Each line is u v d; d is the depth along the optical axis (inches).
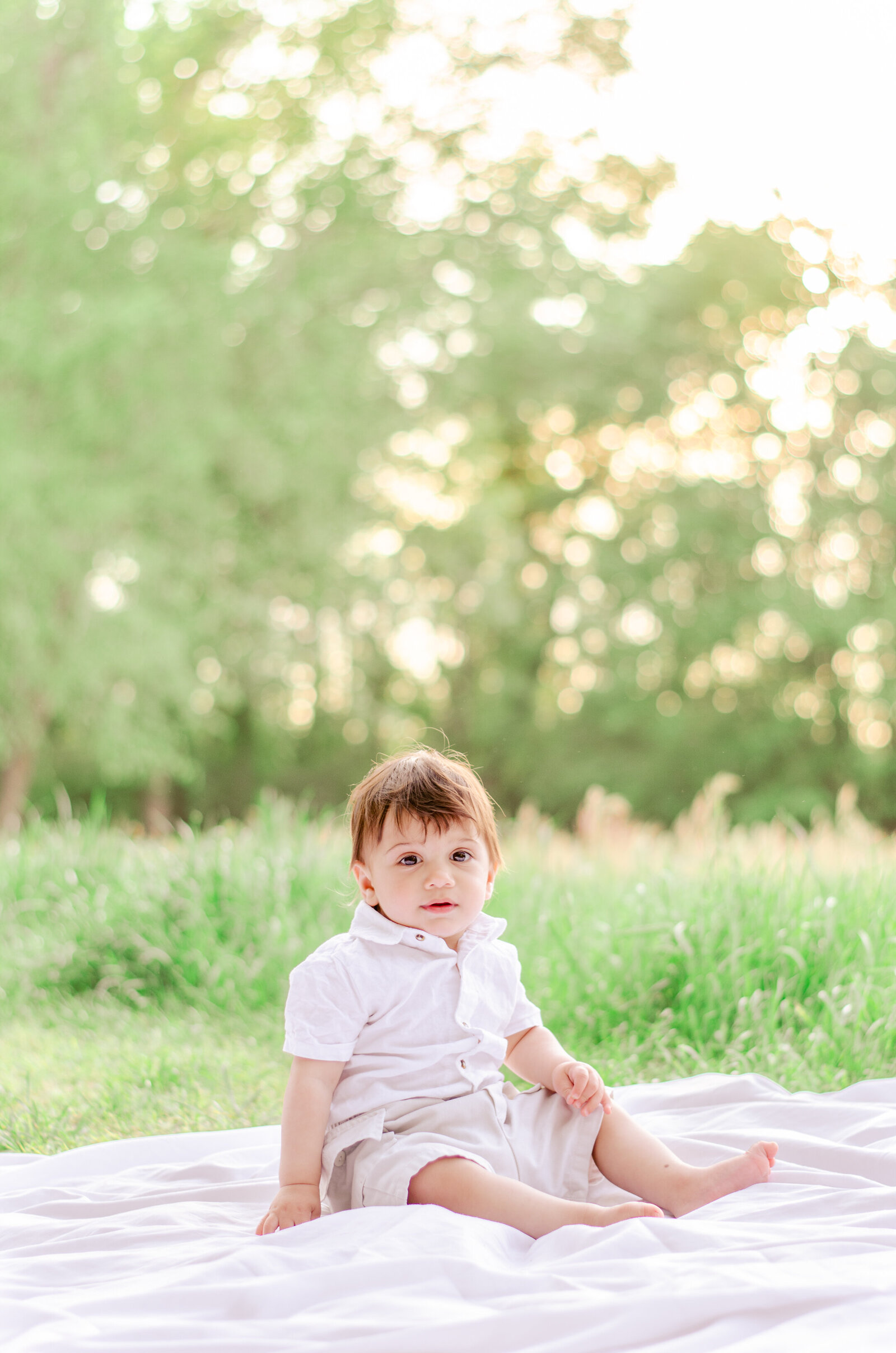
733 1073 152.4
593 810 299.1
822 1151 102.3
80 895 252.7
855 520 898.7
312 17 754.2
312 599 754.2
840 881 199.3
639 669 914.1
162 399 628.7
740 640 913.5
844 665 908.0
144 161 675.4
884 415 905.5
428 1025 100.1
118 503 592.4
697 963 181.0
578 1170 96.2
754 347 919.0
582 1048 170.6
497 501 853.8
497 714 976.9
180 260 634.2
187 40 695.7
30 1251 88.5
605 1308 63.8
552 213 817.5
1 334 573.0
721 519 898.7
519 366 879.1
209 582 689.0
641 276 874.8
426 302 774.5
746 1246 77.2
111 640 610.5
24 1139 137.0
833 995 163.6
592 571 920.3
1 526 575.5
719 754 903.1
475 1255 76.9
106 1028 197.6
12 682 621.0
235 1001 203.3
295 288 719.1
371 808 106.3
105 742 655.1
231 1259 76.0
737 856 214.4
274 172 749.9
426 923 103.5
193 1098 152.2
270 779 1010.7
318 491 725.3
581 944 199.2
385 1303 67.3
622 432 936.3
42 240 601.6
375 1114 95.7
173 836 277.1
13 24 599.2
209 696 730.2
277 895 229.9
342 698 832.9
